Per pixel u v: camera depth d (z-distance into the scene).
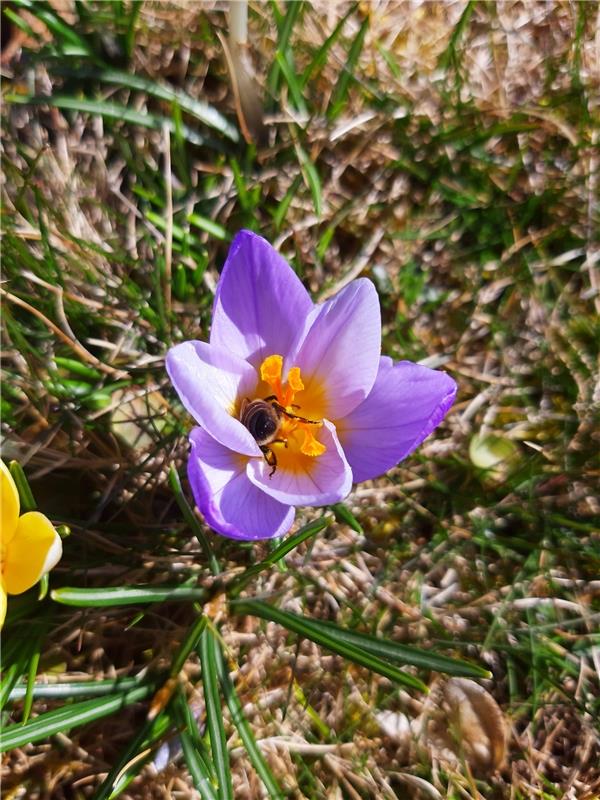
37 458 0.20
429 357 0.24
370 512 0.22
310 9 0.24
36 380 0.21
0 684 0.17
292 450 0.17
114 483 0.20
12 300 0.21
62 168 0.23
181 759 0.19
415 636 0.21
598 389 0.23
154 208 0.23
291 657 0.20
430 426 0.16
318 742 0.19
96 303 0.22
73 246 0.22
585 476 0.23
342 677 0.20
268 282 0.17
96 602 0.16
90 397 0.21
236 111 0.23
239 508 0.16
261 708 0.19
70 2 0.24
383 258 0.24
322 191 0.24
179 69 0.24
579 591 0.21
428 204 0.24
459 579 0.22
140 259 0.23
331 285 0.24
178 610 0.20
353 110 0.24
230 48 0.22
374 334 0.16
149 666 0.18
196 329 0.23
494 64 0.25
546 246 0.25
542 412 0.23
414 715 0.20
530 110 0.24
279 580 0.21
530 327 0.24
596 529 0.21
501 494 0.23
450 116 0.24
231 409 0.16
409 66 0.25
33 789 0.18
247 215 0.23
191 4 0.24
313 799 0.19
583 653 0.20
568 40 0.26
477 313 0.24
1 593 0.14
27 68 0.23
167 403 0.22
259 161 0.24
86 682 0.17
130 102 0.23
